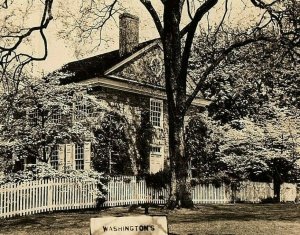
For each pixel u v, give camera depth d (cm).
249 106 3712
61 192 2097
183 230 1377
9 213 1844
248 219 1666
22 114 2158
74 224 1566
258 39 2094
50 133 2139
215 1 2005
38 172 2061
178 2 2081
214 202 2758
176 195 2066
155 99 3180
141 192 2559
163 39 2108
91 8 2336
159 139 3169
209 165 3244
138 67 3070
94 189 2162
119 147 2814
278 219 1662
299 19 1927
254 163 2959
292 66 2494
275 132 2953
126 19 3130
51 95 2153
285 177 3055
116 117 2827
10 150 2108
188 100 2080
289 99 3409
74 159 2816
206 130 3303
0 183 1977
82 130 2170
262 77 2466
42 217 1827
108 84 2852
